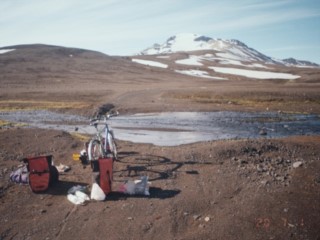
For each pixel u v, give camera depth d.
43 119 29.86
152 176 10.34
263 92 50.72
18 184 9.98
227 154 12.22
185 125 25.42
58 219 7.90
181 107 37.75
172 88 64.62
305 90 52.47
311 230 6.95
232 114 32.56
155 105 39.38
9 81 80.12
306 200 8.04
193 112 34.25
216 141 17.03
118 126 25.00
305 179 9.29
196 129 23.39
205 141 17.77
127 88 67.69
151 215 7.89
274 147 13.48
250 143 13.42
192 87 67.25
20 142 14.84
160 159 11.94
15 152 13.46
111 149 11.78
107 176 8.92
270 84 75.88
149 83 85.06
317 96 46.16
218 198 8.55
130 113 34.00
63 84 79.50
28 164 9.41
